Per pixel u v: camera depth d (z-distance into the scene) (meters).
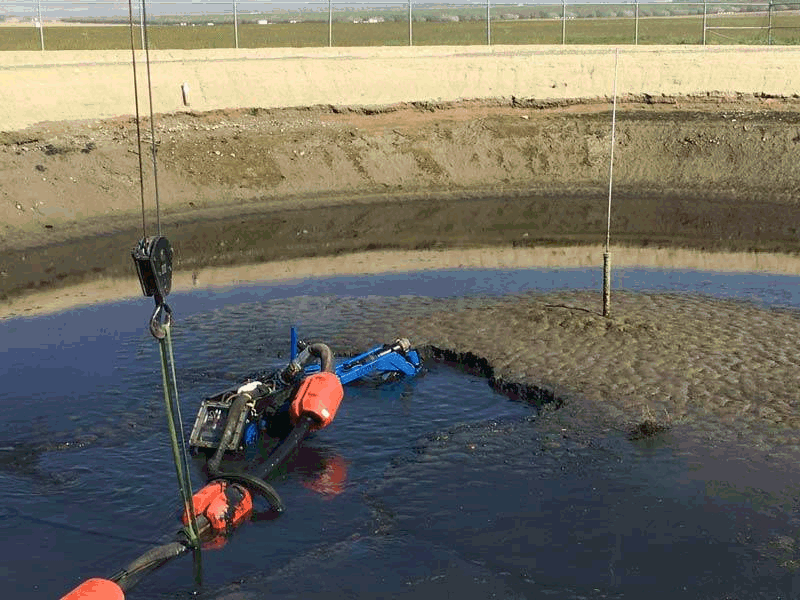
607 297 15.74
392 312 16.80
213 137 29.72
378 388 13.62
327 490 10.79
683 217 25.52
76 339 15.97
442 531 9.93
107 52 35.97
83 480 11.07
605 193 28.45
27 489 10.88
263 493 10.27
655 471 10.94
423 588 9.02
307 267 20.83
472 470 11.10
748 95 33.53
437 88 32.97
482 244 22.86
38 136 27.14
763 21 66.38
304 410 11.38
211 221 25.55
